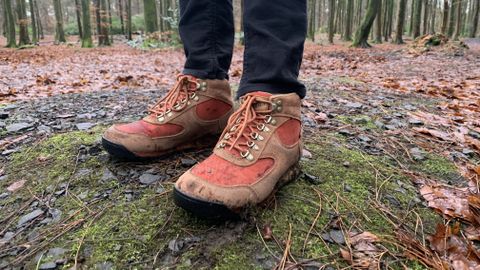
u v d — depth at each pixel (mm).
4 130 1779
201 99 1238
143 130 1209
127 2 21266
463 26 26953
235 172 916
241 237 899
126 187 1140
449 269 860
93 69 6582
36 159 1401
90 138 1567
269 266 830
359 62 8141
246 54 1040
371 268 838
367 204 1084
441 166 1432
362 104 2480
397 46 14141
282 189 1099
